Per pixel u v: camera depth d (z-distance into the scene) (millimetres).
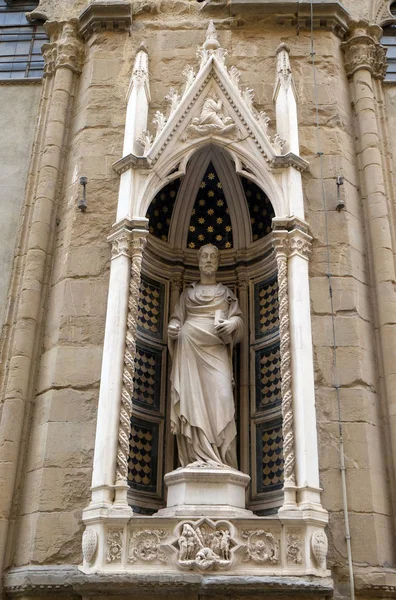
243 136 8672
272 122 9078
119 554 6559
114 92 9414
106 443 6992
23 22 11695
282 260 7902
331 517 7035
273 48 9727
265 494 7805
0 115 10258
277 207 8203
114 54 9727
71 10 10578
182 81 9445
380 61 10219
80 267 8266
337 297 8102
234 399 8469
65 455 7320
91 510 6758
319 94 9391
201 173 9133
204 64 9047
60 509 7090
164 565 6562
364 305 8273
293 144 8547
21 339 8109
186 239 9242
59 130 9492
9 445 7586
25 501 7367
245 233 9148
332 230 8461
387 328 8164
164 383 8555
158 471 8109
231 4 9891
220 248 9258
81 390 7617
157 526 6711
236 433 8055
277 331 8430
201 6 10172
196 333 7992
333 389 7625
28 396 7914
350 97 9797
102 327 7910
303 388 7234
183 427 7594
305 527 6629
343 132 9219
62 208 9008
